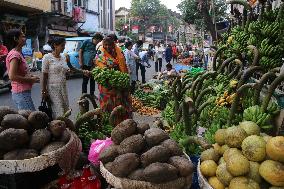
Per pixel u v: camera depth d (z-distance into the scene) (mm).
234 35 6266
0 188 3115
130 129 2986
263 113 3393
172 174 2646
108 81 5098
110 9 45594
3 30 20781
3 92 11633
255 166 2582
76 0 33406
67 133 3432
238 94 3586
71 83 14023
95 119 4512
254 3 8086
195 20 21234
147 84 12180
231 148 2783
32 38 24344
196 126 4223
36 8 22703
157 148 2752
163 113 5461
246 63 6188
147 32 77875
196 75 5215
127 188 2672
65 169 3260
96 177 3178
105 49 5551
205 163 2859
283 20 5344
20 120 3246
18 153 3074
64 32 26797
